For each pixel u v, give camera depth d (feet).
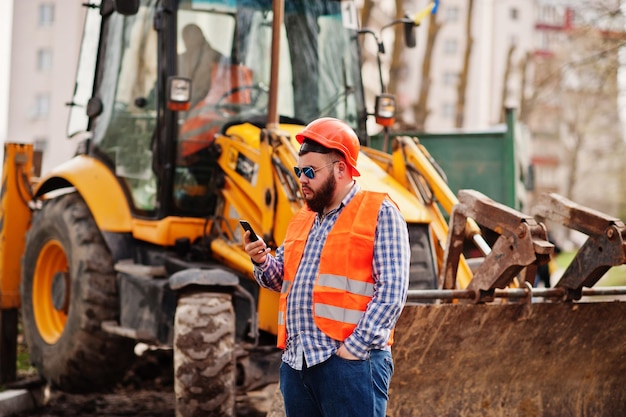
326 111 23.50
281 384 13.12
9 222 26.89
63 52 135.85
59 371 24.20
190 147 22.27
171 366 27.07
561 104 164.76
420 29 114.73
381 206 12.76
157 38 22.70
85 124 25.71
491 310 16.79
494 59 188.96
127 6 20.30
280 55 23.06
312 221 13.30
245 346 19.52
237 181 21.38
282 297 13.15
